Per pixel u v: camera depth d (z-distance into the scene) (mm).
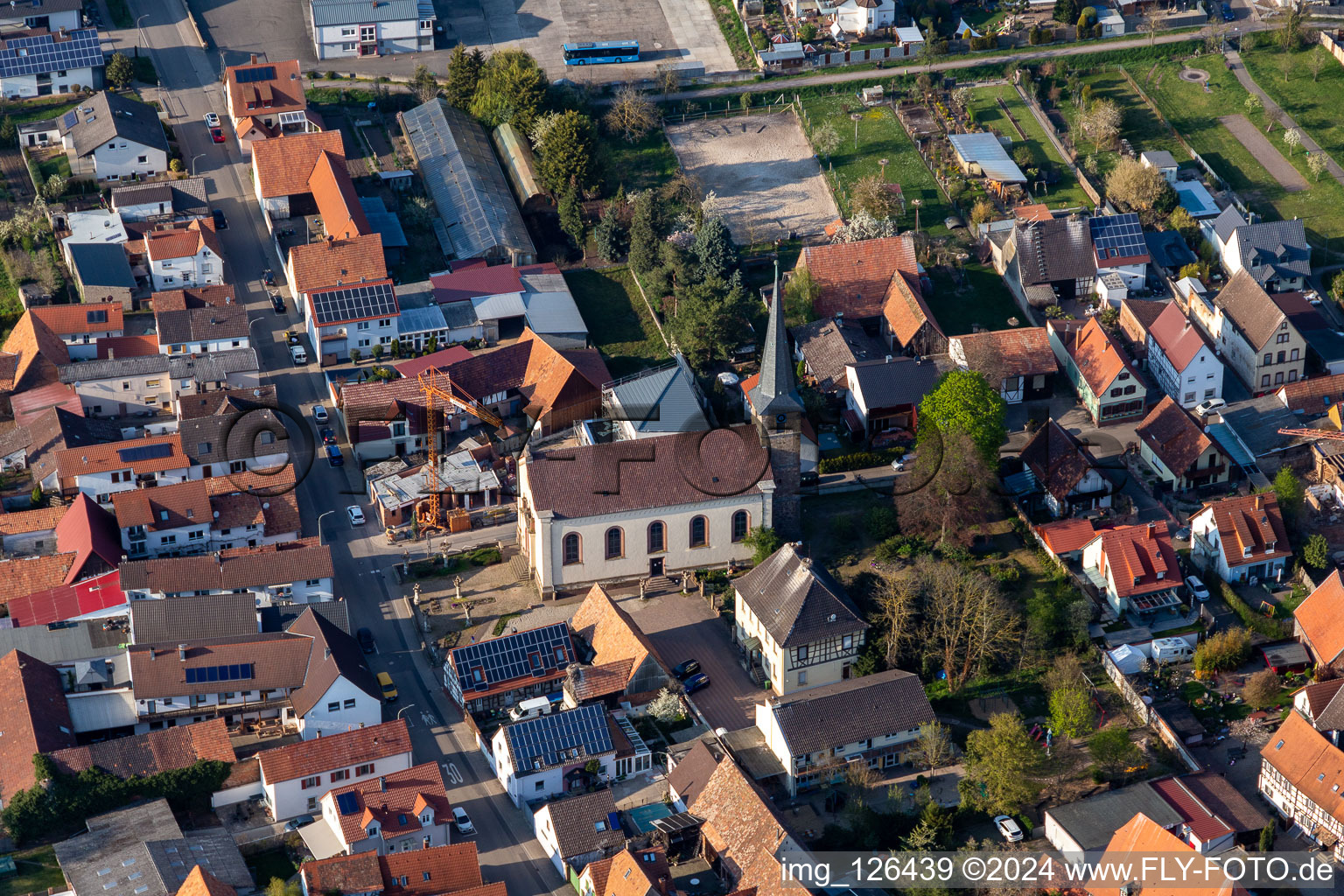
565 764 184000
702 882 173875
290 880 172000
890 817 178000
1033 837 177625
